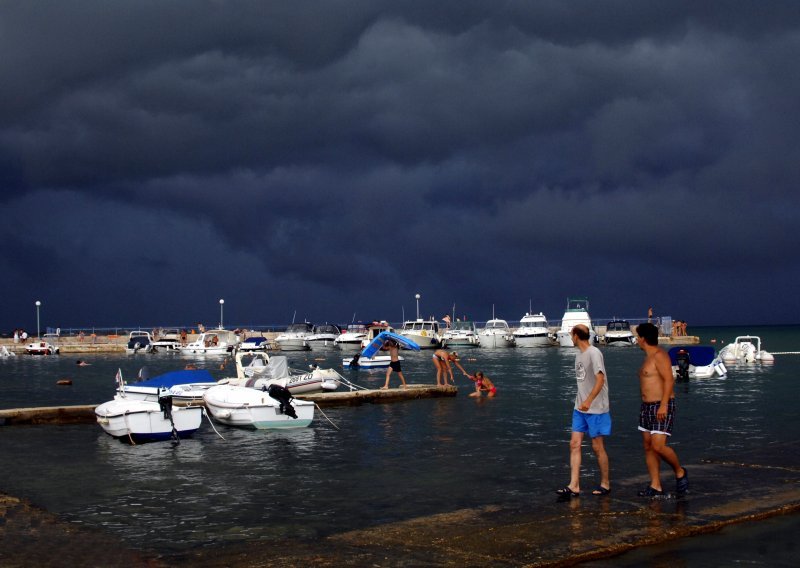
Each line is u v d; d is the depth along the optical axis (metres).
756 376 39.38
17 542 9.78
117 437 19.98
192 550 9.73
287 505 12.30
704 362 39.72
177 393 26.52
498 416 23.89
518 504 11.20
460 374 44.34
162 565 8.84
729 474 12.49
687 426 21.31
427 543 9.20
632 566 8.54
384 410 25.81
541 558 8.58
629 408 26.50
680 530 9.52
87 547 9.57
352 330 80.25
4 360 70.25
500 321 82.56
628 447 17.45
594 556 8.74
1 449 18.66
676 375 38.00
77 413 23.92
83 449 18.58
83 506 12.46
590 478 13.83
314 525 11.05
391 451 17.50
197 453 17.73
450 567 8.35
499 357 62.12
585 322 77.94
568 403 27.70
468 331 83.00
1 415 22.91
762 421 22.33
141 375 27.48
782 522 10.09
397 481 14.08
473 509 10.79
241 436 20.30
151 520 11.44
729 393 30.75
